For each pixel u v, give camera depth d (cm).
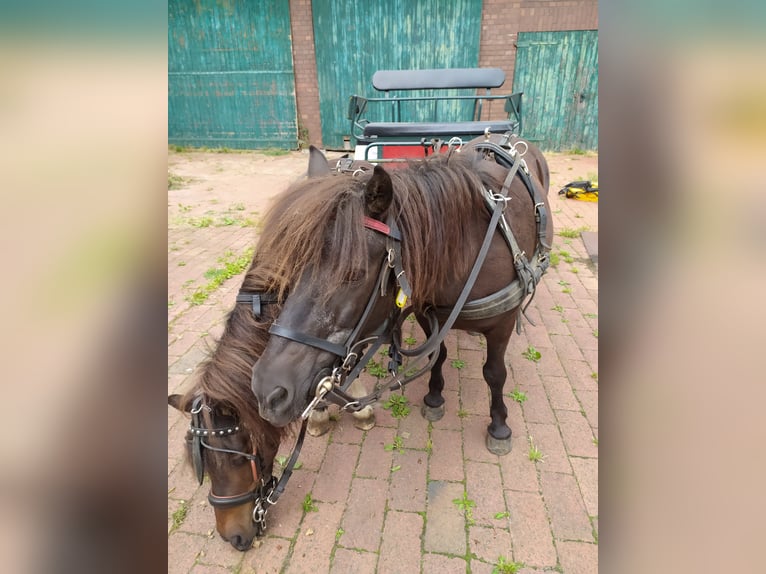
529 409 278
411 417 275
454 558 194
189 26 984
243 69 1009
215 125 1076
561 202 682
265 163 973
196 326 374
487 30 907
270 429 157
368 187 135
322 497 223
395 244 144
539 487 226
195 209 683
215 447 152
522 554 195
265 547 200
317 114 1035
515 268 190
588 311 389
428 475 234
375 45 947
